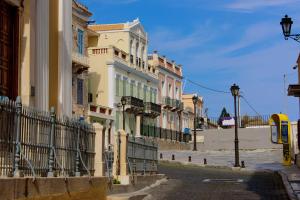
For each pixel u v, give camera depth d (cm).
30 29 1816
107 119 5181
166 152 5400
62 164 1462
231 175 3053
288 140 3775
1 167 1145
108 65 5362
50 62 1978
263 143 6669
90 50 5412
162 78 6906
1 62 1717
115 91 5397
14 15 1788
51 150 1383
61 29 2002
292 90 2820
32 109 1285
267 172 3269
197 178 2833
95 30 5794
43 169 1342
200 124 8188
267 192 2166
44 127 1354
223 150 6300
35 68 1836
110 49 5372
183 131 7556
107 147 2267
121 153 2169
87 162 1700
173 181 2652
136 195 1944
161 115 6788
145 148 2495
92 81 5375
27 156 1257
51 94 1967
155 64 6719
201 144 7050
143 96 6216
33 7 1853
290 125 3891
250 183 2534
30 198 1195
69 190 1439
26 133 1255
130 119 5769
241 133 6812
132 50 5906
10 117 1177
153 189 2300
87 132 1698
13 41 1783
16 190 1129
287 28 1850
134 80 5934
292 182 2342
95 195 1666
